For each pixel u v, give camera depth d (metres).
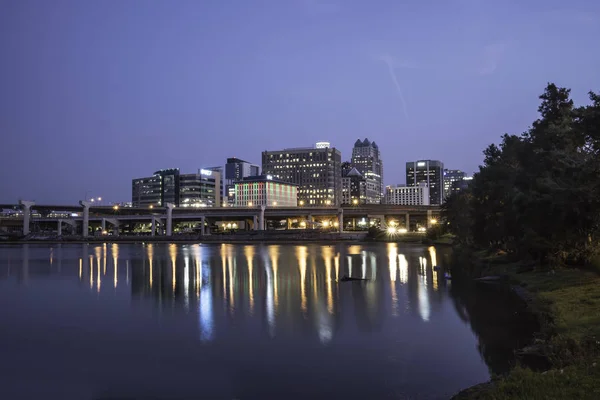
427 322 35.47
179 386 23.08
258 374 24.45
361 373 24.19
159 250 149.50
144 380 24.00
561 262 52.59
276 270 77.19
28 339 32.06
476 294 48.12
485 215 80.69
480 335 31.00
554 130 55.81
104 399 21.75
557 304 34.72
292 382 23.19
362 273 71.06
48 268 83.62
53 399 21.92
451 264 85.00
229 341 30.91
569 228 47.53
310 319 37.19
